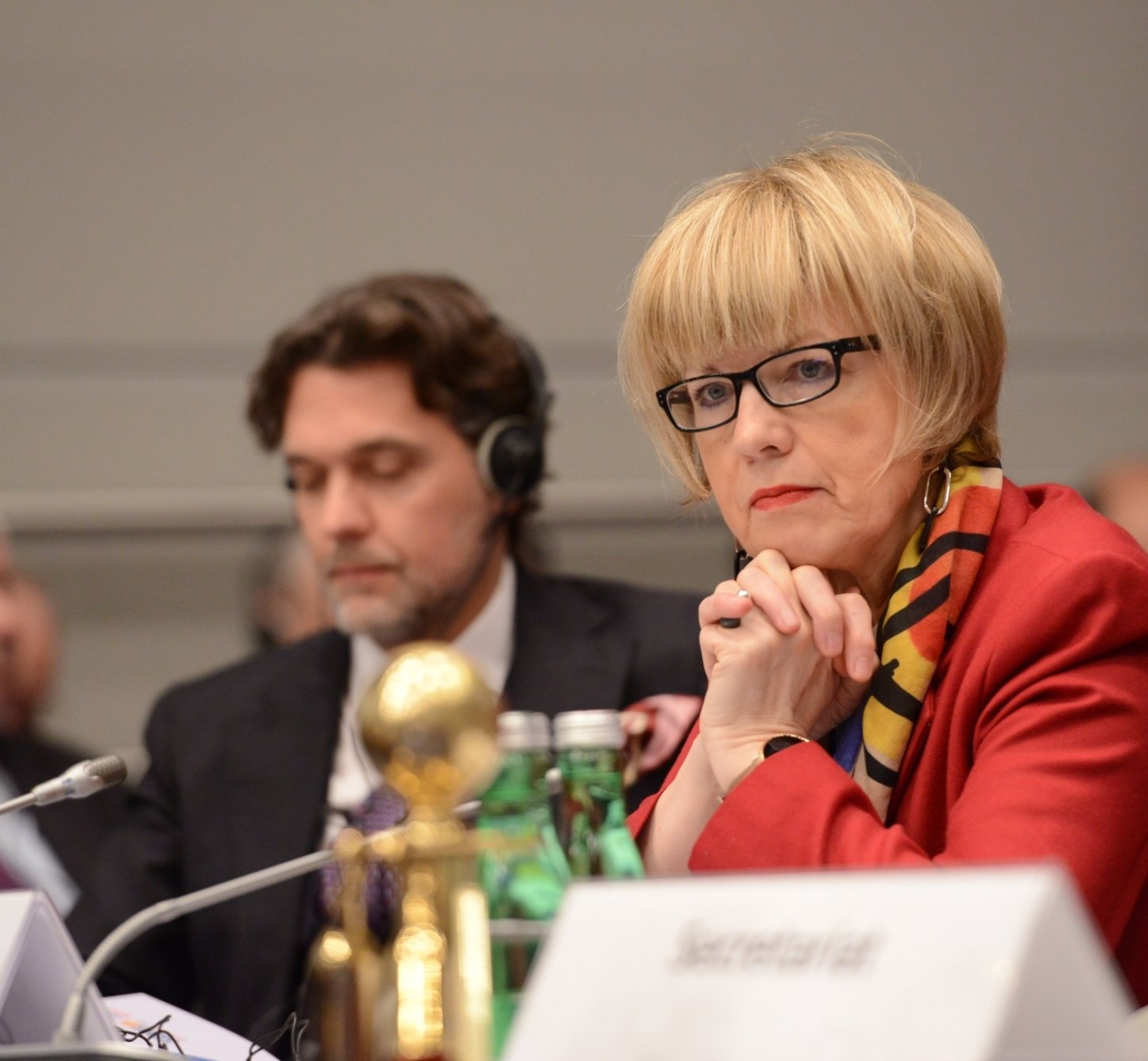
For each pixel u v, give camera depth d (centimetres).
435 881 376
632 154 1544
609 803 406
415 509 887
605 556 1489
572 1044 299
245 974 807
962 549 561
